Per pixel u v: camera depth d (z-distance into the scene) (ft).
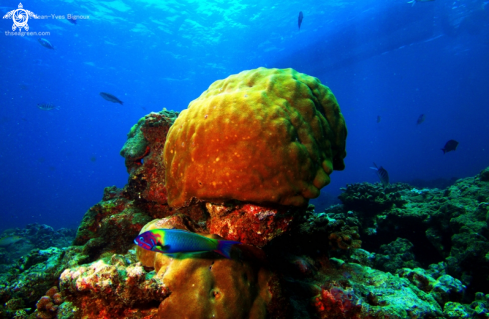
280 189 8.34
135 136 15.83
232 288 7.58
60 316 8.80
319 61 87.51
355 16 70.69
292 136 8.93
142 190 14.30
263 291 8.43
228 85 11.39
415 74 133.59
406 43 85.46
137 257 9.59
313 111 10.26
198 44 92.94
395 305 9.81
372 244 23.32
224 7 70.90
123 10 71.56
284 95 10.19
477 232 16.75
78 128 261.44
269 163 8.39
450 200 20.66
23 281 12.45
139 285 7.43
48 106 45.01
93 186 373.20
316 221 12.45
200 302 7.19
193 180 9.12
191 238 6.43
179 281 7.52
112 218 13.55
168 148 10.91
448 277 13.03
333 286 10.31
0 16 67.97
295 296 10.20
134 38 86.58
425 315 9.63
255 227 8.86
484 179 22.76
